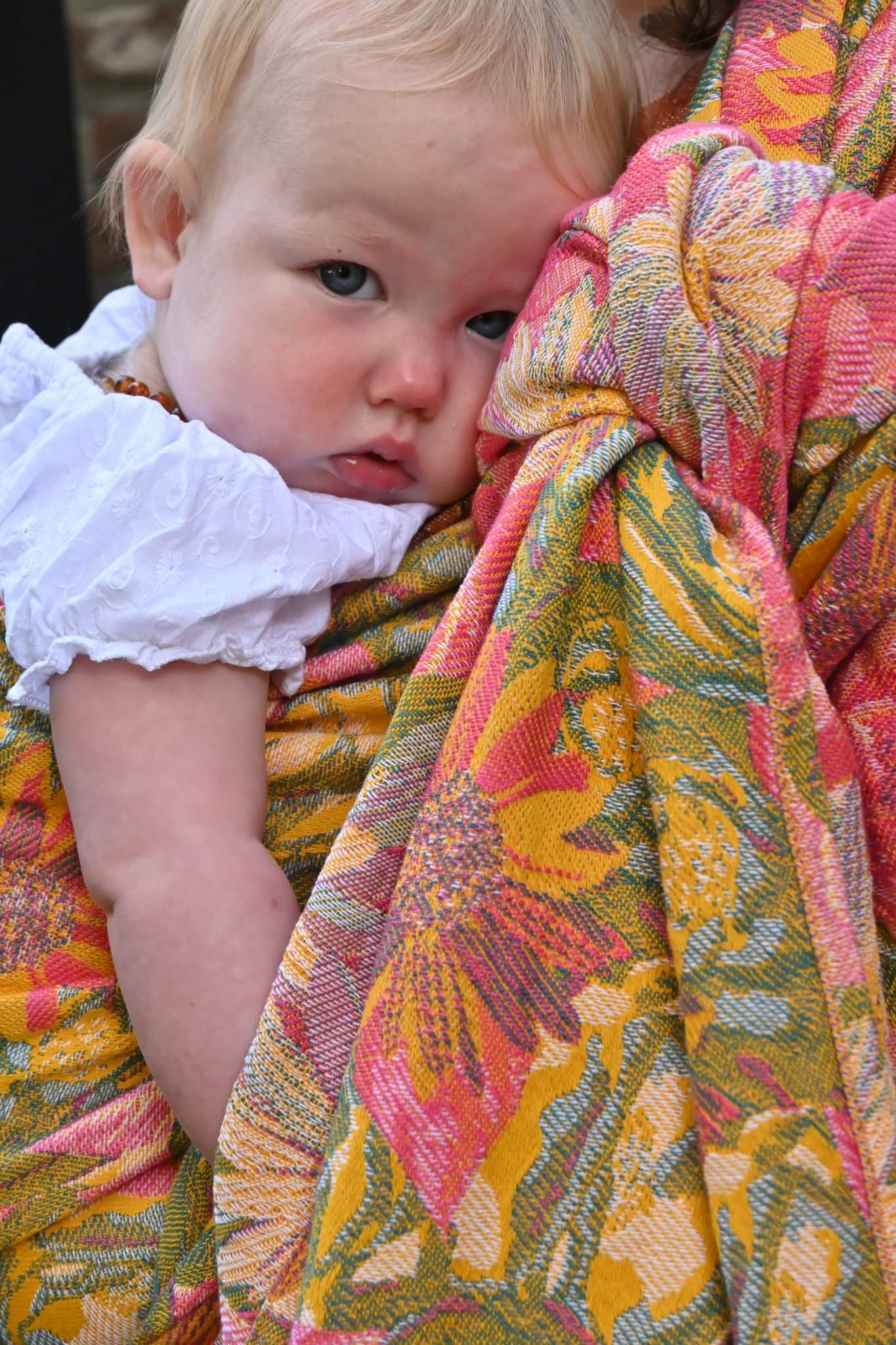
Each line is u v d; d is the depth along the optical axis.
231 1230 0.83
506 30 1.01
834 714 0.80
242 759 0.97
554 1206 0.76
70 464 1.02
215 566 0.97
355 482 1.09
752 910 0.76
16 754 1.02
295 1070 0.83
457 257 1.01
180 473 0.96
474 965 0.78
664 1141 0.77
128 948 0.91
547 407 0.93
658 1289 0.75
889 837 0.87
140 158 1.12
